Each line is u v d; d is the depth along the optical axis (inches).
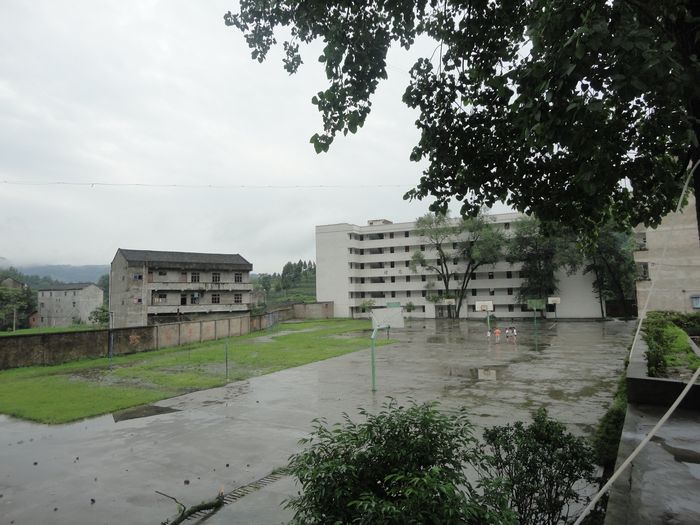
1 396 583.2
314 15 194.9
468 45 197.9
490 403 473.1
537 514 162.2
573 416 410.0
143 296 1878.7
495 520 107.3
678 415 262.1
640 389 291.6
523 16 181.9
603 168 121.1
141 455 342.3
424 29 209.3
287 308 2493.8
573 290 2063.2
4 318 2396.7
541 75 114.3
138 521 237.1
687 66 114.7
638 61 101.8
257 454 336.8
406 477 116.9
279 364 818.8
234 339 1343.5
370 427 140.8
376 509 104.3
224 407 495.8
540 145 124.6
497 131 202.7
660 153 151.8
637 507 142.5
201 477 295.0
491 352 929.5
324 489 120.4
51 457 343.3
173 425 426.6
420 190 227.5
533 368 703.1
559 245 1904.5
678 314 863.7
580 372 654.5
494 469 200.8
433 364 779.4
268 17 218.7
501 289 2265.0
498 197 215.9
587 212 198.4
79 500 264.4
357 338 1334.9
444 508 102.7
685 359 387.5
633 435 225.0
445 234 2198.6
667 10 120.0
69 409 498.9
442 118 213.5
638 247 1382.9
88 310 2925.7
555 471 163.3
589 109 106.7
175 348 1135.6
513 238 2095.2
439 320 2210.9
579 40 100.3
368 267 2664.9
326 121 202.2
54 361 888.9
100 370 798.5
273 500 256.8
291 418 440.1
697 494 151.7
